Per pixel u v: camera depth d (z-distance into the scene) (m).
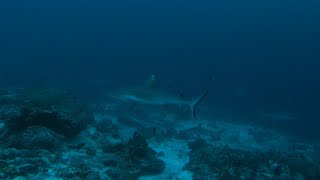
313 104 34.34
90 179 9.82
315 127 27.83
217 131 23.20
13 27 94.62
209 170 12.68
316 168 13.14
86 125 14.41
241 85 39.50
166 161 14.46
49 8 100.00
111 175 10.80
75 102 15.46
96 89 34.25
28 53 72.56
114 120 21.44
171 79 43.16
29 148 10.68
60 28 91.50
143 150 12.93
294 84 37.72
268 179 12.30
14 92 20.14
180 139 19.27
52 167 10.09
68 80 41.56
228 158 13.13
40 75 45.03
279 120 29.33
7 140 11.02
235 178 11.95
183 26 75.75
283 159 13.98
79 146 12.15
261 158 13.78
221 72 46.66
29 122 11.60
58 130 12.25
